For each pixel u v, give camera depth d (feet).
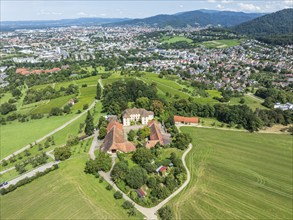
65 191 400.06
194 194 398.83
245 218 351.46
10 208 372.17
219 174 456.04
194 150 542.16
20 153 565.94
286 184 431.84
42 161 497.46
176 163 468.75
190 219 346.33
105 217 346.74
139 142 560.61
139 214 355.36
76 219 343.46
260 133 639.76
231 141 589.73
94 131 638.53
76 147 554.05
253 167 481.87
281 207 375.04
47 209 363.97
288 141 595.88
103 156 469.57
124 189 400.88
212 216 352.90
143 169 424.46
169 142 556.51
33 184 425.69
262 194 403.75
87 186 410.93
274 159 513.45
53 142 593.83
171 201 382.01
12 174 468.75
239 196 396.98
